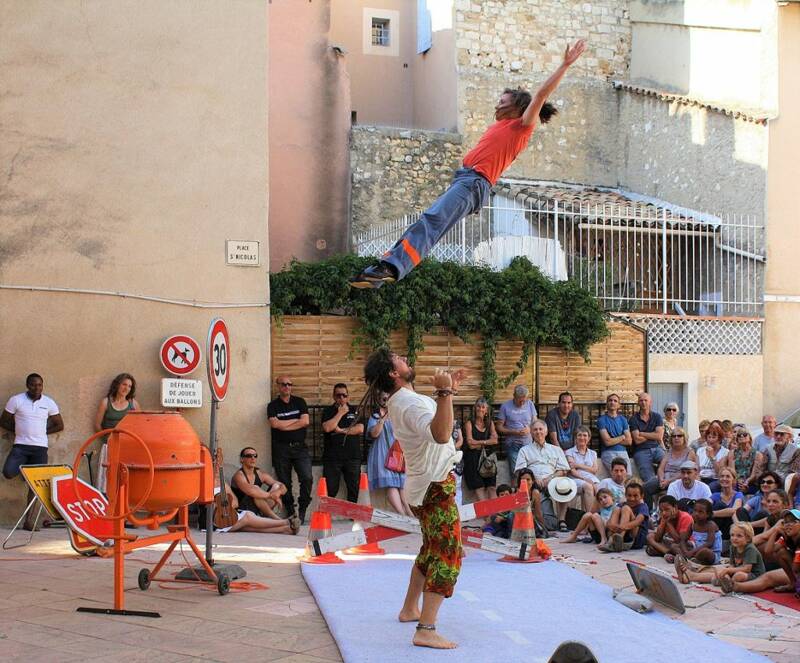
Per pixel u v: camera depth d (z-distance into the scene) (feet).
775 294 59.88
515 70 72.64
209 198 43.96
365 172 66.90
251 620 23.30
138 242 42.91
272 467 44.32
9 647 20.45
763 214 60.18
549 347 51.47
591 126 74.28
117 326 42.47
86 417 41.83
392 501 44.29
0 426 40.27
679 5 70.03
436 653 20.22
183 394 42.47
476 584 28.94
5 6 41.83
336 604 24.76
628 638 22.43
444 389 19.93
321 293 46.44
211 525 28.94
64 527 40.40
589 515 40.14
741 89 64.44
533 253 54.60
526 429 48.16
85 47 42.60
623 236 63.41
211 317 43.73
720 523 39.06
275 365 46.16
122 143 42.91
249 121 44.60
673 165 68.54
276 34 65.67
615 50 75.36
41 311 41.63
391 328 47.78
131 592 26.40
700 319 57.98
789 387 59.88
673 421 52.29
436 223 24.00
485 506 33.94
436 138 68.64
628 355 53.31
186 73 43.80
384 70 78.02
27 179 41.78
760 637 24.31
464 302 48.83
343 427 44.80
